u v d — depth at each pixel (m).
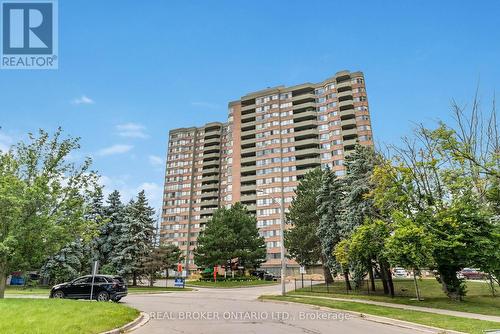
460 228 21.86
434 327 13.67
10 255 18.92
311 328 13.61
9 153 20.78
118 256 44.94
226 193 109.19
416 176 24.86
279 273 90.69
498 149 23.62
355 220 28.64
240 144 112.12
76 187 21.33
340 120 98.94
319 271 72.38
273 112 110.12
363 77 100.81
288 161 102.75
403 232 21.22
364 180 28.66
